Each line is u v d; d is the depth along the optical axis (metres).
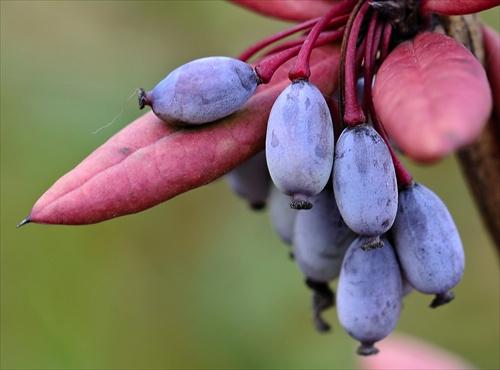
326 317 0.22
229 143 0.11
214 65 0.10
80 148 0.22
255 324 0.22
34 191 0.22
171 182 0.10
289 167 0.10
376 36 0.11
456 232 0.11
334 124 0.11
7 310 0.22
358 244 0.11
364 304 0.11
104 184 0.10
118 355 0.22
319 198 0.11
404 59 0.10
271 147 0.10
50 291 0.22
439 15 0.12
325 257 0.11
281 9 0.12
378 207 0.10
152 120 0.11
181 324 0.22
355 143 0.10
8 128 0.22
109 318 0.22
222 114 0.10
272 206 0.12
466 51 0.10
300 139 0.10
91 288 0.22
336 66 0.11
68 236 0.22
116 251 0.22
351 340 0.22
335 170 0.10
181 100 0.10
